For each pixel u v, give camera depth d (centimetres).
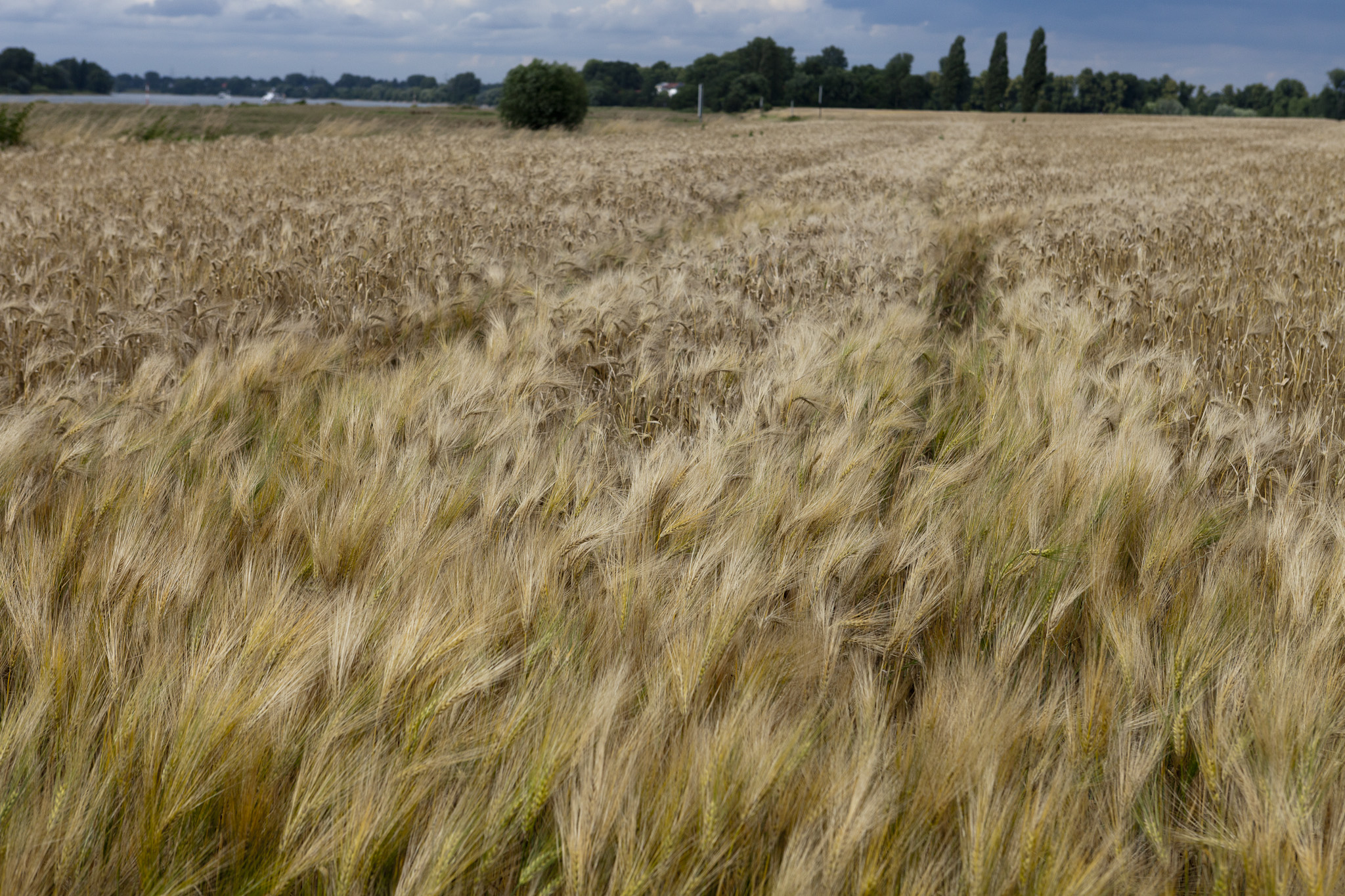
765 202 1322
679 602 221
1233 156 2780
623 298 527
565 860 146
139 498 262
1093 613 236
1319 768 174
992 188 1564
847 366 420
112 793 163
